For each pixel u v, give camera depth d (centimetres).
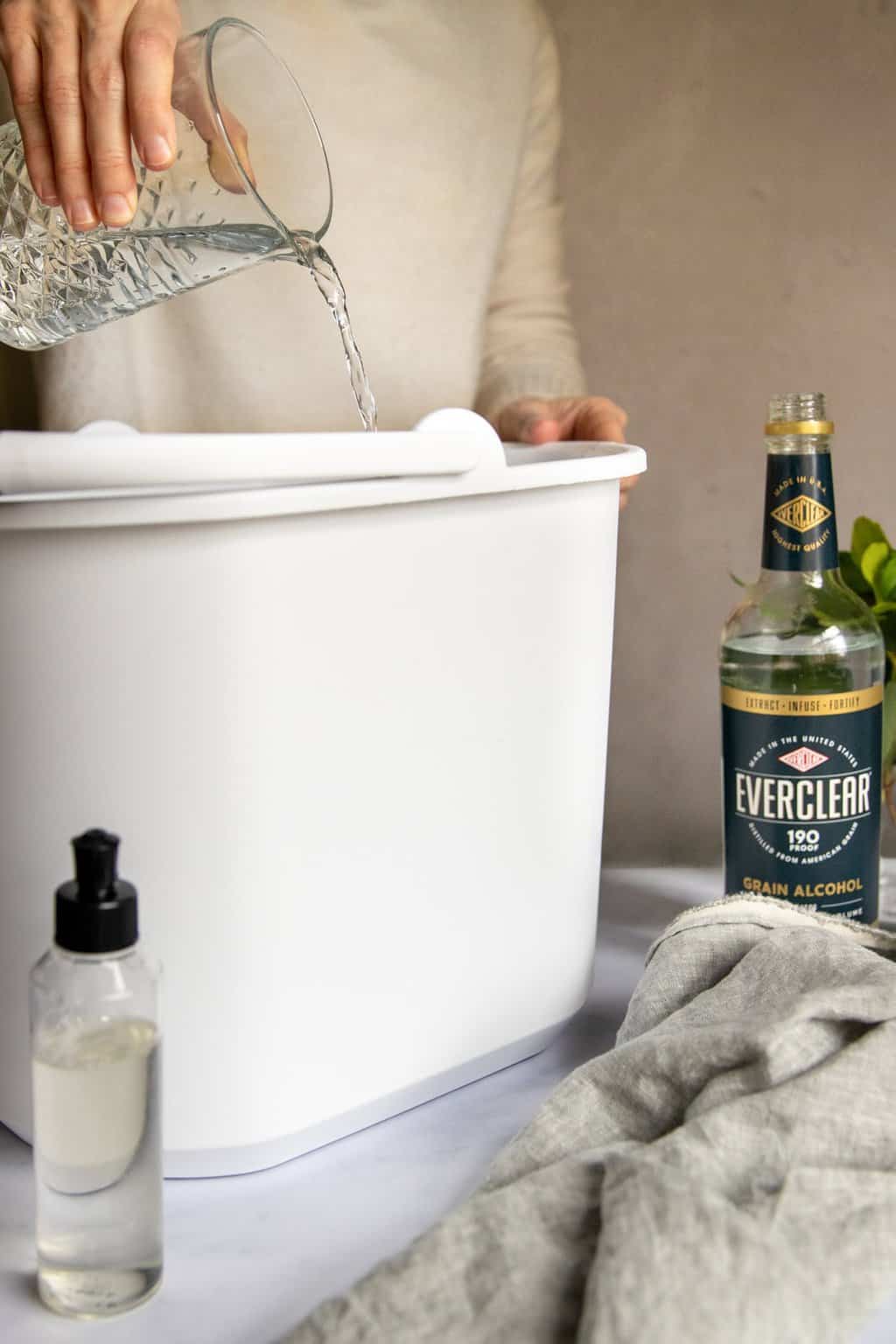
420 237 120
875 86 115
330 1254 52
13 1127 59
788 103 117
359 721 54
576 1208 47
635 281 122
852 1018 53
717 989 60
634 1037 62
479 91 118
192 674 49
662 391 124
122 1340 47
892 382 121
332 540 51
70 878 52
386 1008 58
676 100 118
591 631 64
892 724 78
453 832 59
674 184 120
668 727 129
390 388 123
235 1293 49
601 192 121
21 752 52
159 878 51
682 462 125
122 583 49
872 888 73
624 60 117
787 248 120
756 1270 42
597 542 64
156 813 51
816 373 122
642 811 131
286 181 72
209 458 46
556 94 119
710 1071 53
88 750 50
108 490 50
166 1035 53
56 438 44
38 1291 50
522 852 63
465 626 57
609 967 78
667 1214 43
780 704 69
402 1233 53
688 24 116
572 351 124
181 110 65
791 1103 49
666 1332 40
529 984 65
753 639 71
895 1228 45
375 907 56
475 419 56
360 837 55
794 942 60
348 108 116
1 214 70
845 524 124
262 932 53
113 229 67
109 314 72
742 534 125
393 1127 61
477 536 57
